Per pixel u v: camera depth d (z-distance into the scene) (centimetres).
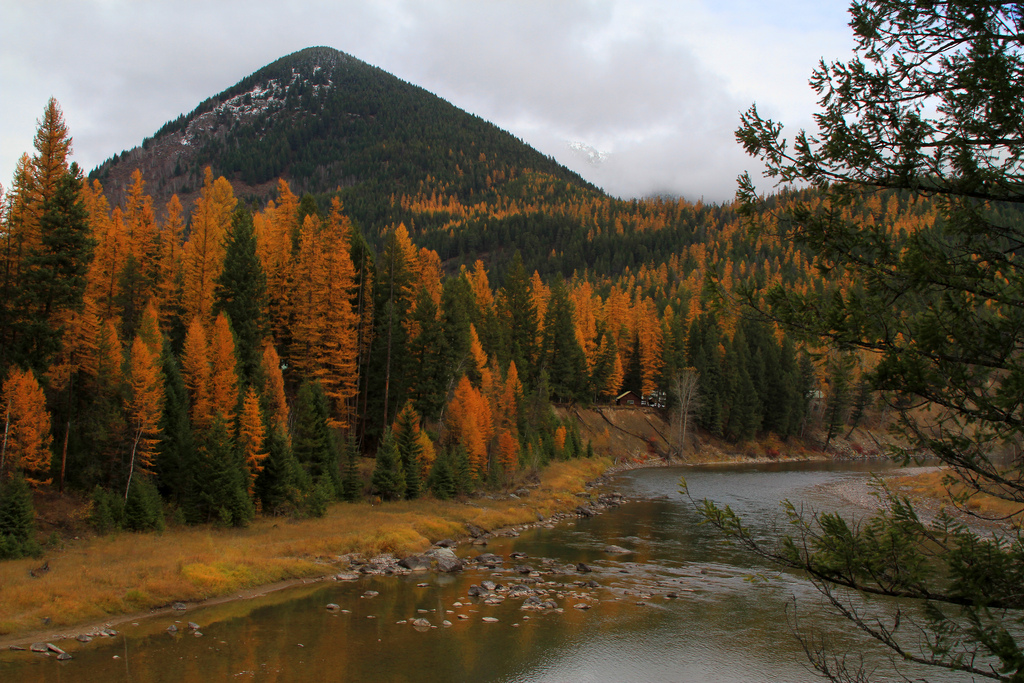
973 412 630
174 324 5803
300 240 7394
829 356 696
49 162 3978
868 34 712
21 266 3812
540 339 10150
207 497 3766
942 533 673
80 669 1923
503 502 5222
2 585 2427
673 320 12781
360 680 1919
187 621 2433
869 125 696
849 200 713
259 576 2980
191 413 4447
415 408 6359
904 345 668
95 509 3419
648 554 3725
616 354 11138
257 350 5609
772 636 2347
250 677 1903
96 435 3653
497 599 2769
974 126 648
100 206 6950
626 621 2508
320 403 5075
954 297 659
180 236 6981
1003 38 650
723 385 11219
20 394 3256
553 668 2055
